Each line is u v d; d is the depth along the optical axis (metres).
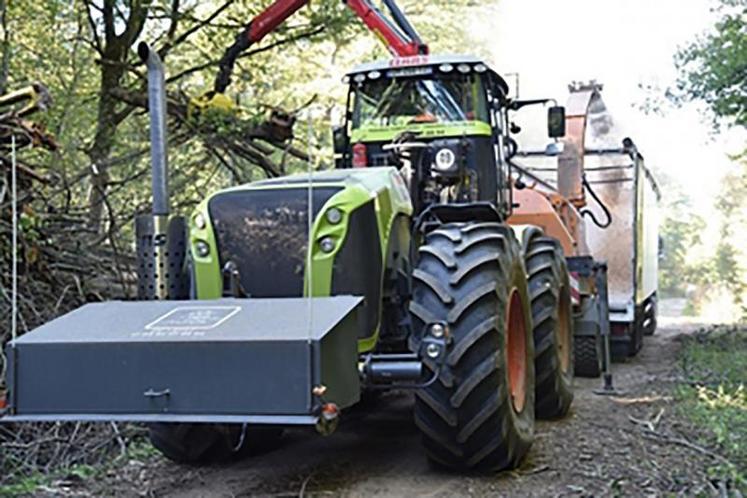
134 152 9.55
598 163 9.98
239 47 8.58
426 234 4.58
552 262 5.84
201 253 4.30
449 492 4.05
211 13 11.45
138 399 3.43
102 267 6.70
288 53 13.34
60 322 3.68
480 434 4.12
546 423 5.64
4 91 8.61
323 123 13.32
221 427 4.64
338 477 4.40
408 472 4.45
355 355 3.59
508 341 4.52
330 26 10.64
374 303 4.25
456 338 4.03
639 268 10.18
